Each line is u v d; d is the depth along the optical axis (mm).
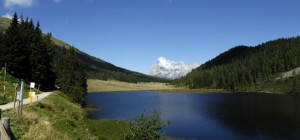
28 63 72812
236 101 121312
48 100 42531
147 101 128750
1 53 68250
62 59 100875
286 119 68625
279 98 133625
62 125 29500
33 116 24422
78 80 91812
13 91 46719
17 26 72438
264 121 66375
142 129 23578
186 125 62406
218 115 77625
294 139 49062
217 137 51250
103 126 45844
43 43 84188
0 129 15219
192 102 121312
